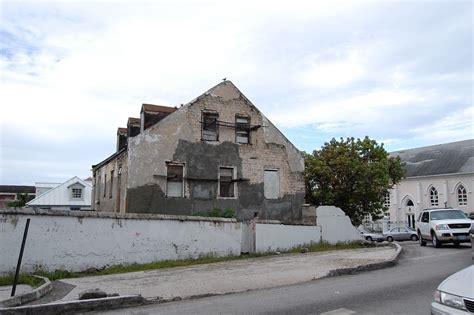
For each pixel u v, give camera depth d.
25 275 12.10
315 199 26.75
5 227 12.28
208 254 16.66
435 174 55.59
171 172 22.12
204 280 11.54
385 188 26.89
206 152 23.02
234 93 24.53
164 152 21.83
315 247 20.53
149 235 15.22
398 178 40.97
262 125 24.98
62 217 13.37
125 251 14.59
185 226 16.19
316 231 21.45
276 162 25.02
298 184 25.44
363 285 10.25
